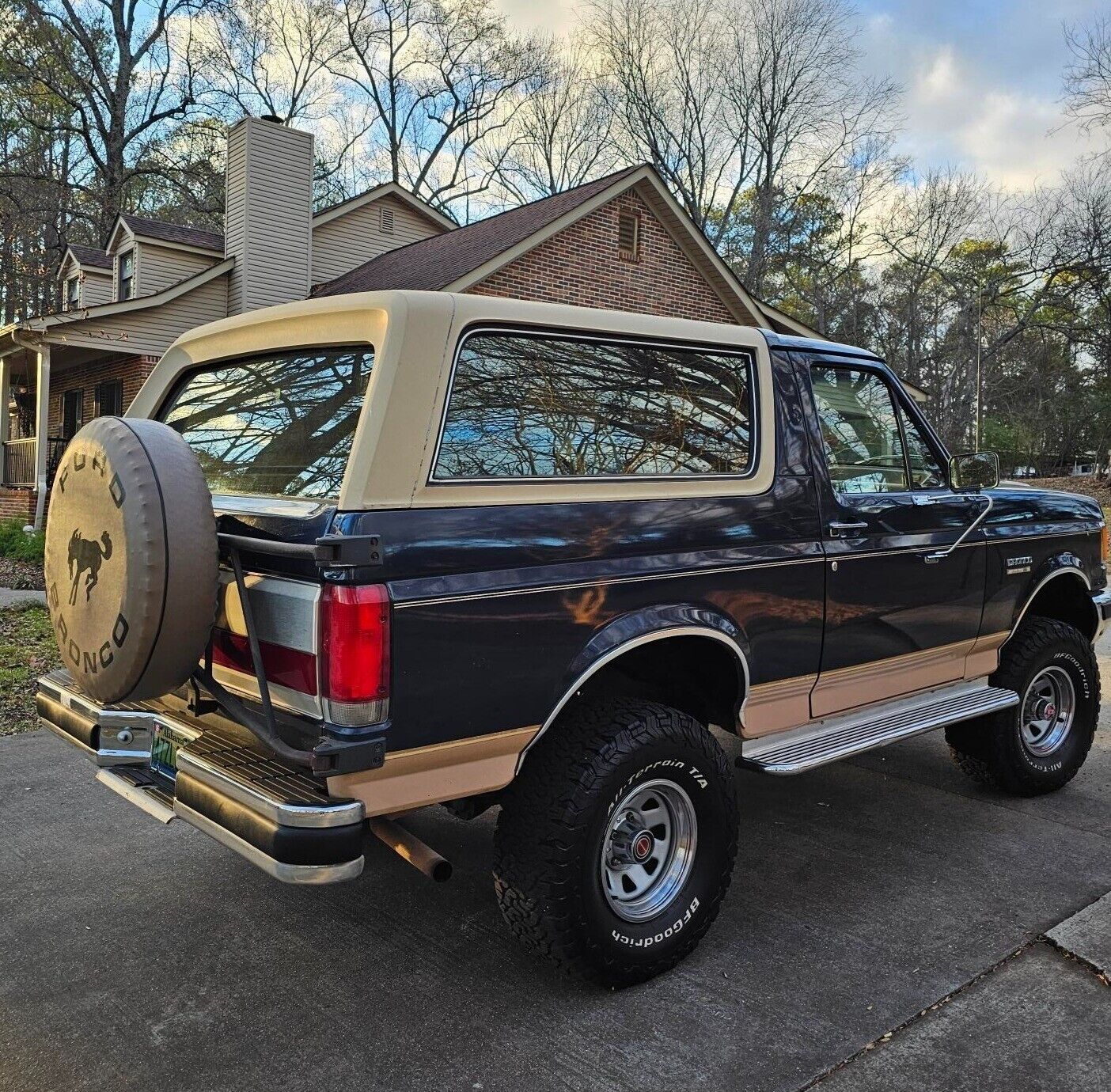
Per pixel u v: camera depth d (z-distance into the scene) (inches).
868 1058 96.3
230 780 92.7
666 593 111.7
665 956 110.3
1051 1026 102.0
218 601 97.1
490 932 124.4
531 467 104.4
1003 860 147.3
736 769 193.9
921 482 153.8
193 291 679.7
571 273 626.2
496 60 1536.7
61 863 144.9
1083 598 187.0
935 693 158.1
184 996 108.4
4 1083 92.4
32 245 1285.7
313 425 106.7
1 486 693.3
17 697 235.1
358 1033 101.0
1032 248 1278.3
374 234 791.1
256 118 677.9
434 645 91.8
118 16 1235.9
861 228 1502.2
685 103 1480.1
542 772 103.9
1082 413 1392.7
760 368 129.6
